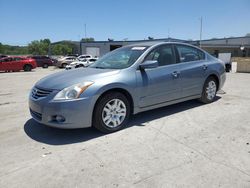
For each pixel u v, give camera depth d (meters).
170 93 5.09
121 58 4.98
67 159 3.41
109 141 3.97
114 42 51.72
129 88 4.40
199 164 3.21
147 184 2.81
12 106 6.60
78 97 3.90
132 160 3.34
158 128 4.50
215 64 6.17
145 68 4.61
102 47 53.16
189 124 4.68
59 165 3.26
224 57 19.88
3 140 4.12
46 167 3.22
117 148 3.71
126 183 2.83
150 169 3.11
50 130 4.52
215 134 4.18
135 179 2.91
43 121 4.08
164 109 5.68
